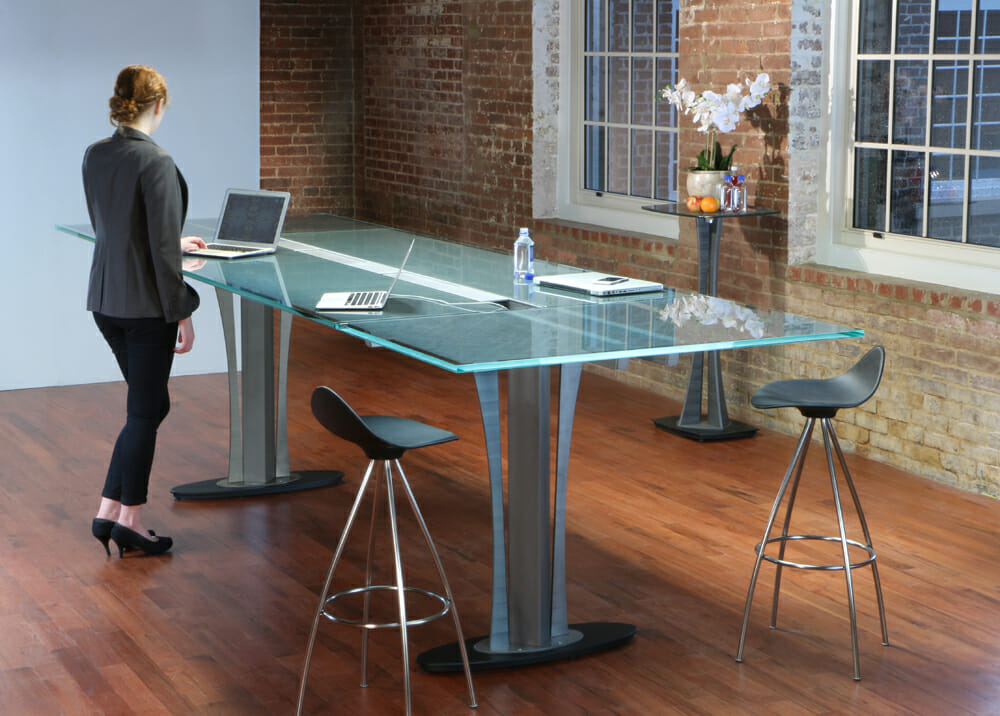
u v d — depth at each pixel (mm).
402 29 10258
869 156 6125
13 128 7043
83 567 4625
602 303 4066
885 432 5887
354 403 7035
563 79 8039
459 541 4922
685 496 5461
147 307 4539
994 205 5520
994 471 5352
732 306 4020
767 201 6418
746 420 6680
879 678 3752
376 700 3605
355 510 3463
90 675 3750
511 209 8469
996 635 4055
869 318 5891
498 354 3256
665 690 3668
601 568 4641
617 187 7777
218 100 7426
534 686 3697
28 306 7242
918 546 4844
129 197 4453
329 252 5156
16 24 6961
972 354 5383
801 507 5312
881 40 6000
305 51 11219
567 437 3812
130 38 7199
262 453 5508
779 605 4305
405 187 10492
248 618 4180
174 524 5098
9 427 6484
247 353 5438
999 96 5449
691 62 6883
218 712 3525
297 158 11375
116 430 6461
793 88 6176
